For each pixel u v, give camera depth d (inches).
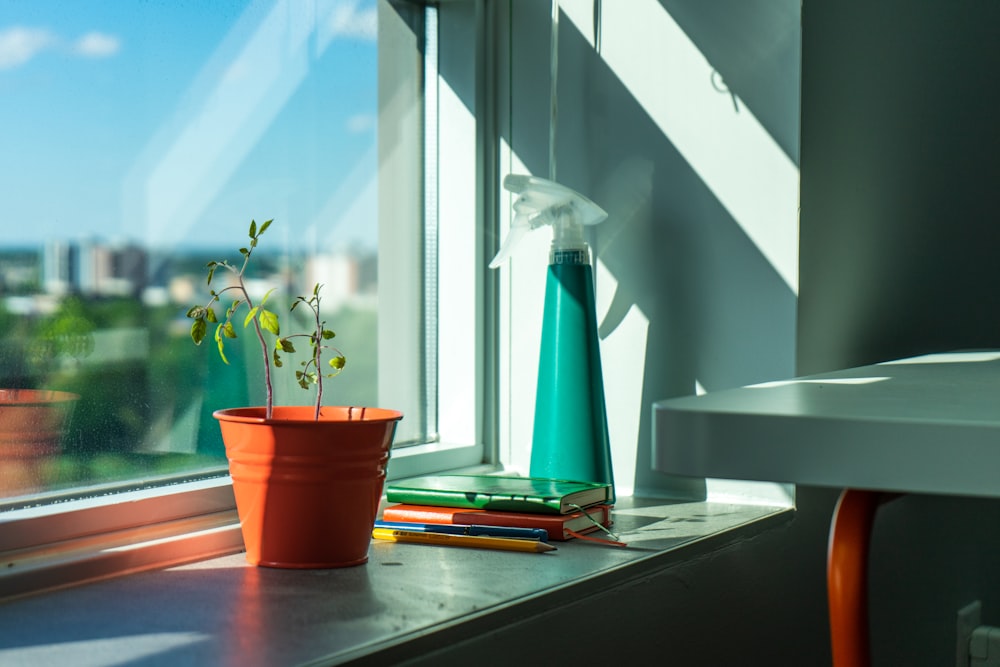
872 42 55.8
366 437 34.6
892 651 57.1
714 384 49.3
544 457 48.5
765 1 47.8
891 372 34.8
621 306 51.8
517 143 54.2
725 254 48.9
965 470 17.0
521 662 31.4
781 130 47.4
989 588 72.6
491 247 54.6
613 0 51.4
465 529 39.4
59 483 35.9
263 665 24.3
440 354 54.7
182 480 40.8
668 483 50.7
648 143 50.8
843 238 52.4
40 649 25.5
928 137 63.7
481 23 53.7
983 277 71.9
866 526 20.9
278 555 34.7
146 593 31.4
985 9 71.5
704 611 42.3
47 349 35.5
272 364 45.0
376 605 30.0
